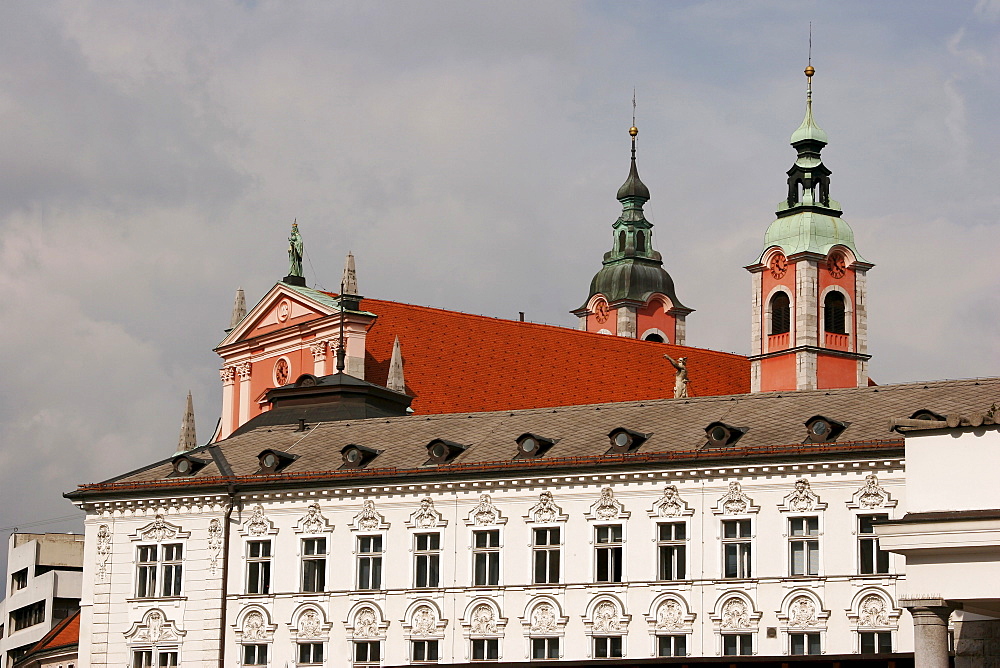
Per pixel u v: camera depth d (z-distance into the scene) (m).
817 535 116.06
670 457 119.75
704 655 117.44
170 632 131.88
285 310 189.12
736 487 118.44
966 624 105.81
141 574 134.12
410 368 183.50
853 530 115.00
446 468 126.12
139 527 134.50
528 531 123.62
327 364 180.38
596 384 196.62
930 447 99.50
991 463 97.81
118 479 137.88
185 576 132.38
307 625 128.25
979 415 98.25
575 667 116.31
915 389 122.81
